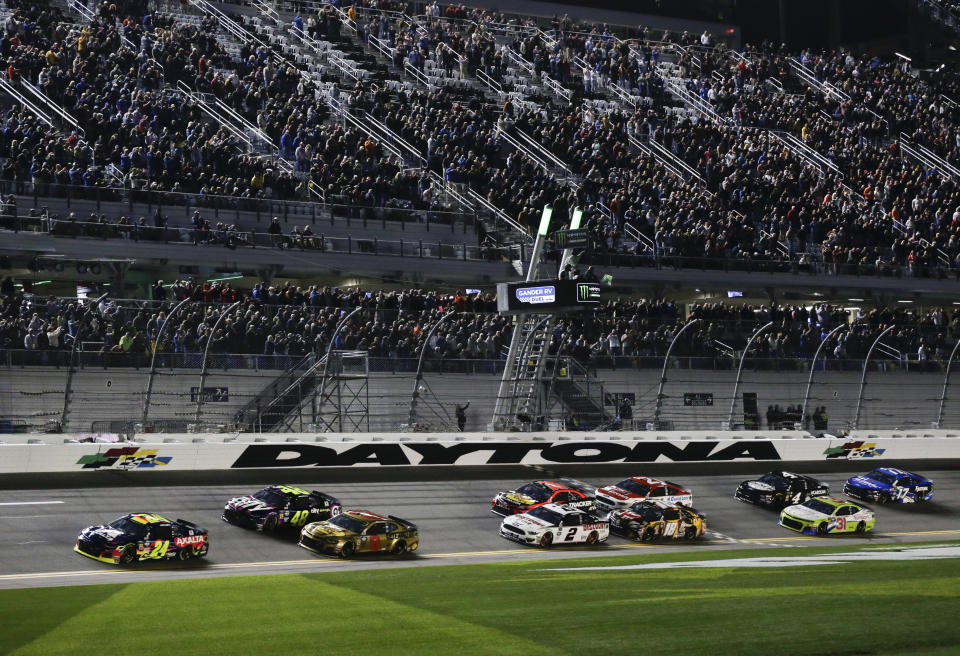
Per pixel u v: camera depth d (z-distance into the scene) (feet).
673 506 216.95
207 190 285.02
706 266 337.31
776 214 375.45
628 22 513.04
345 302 262.47
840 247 371.97
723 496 253.03
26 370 213.05
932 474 291.17
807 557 170.30
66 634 96.68
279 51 383.04
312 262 284.61
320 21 405.39
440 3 470.80
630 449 259.39
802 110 463.42
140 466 212.64
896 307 392.47
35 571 156.97
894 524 244.22
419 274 299.38
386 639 94.38
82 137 289.53
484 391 249.75
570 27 491.31
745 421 276.82
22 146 269.44
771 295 356.18
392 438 235.20
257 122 331.36
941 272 373.81
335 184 306.55
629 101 435.94
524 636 95.55
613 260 323.78
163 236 267.39
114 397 219.41
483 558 183.73
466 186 330.13
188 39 347.15
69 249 255.70
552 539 201.16
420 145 344.28
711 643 92.27
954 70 565.94
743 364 275.39
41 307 223.51
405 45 404.16
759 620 102.58
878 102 485.56
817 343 306.76
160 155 284.41
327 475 229.86
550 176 353.72
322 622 102.68
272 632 97.71
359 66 391.04
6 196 254.88
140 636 95.86
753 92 470.80
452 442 240.32
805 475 270.26
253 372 232.12
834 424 287.28
